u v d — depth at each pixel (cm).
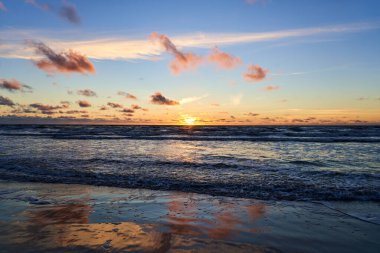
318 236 504
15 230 516
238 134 4147
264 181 959
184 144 2448
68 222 561
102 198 753
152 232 513
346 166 1259
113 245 454
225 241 478
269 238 494
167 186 895
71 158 1471
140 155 1633
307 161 1402
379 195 784
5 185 901
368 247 461
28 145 2241
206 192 825
